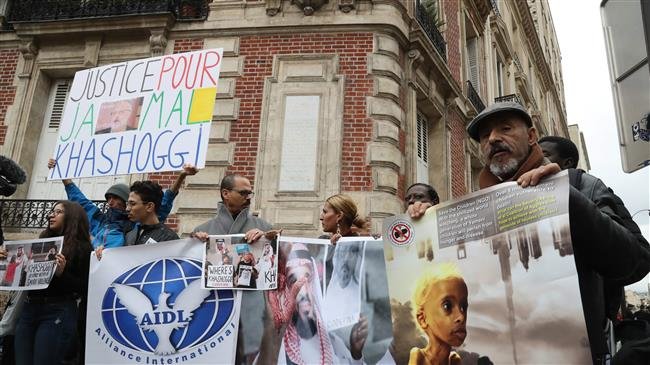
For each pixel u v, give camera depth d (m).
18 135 8.43
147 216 3.73
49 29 8.68
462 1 12.71
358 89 7.73
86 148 4.27
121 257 3.23
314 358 2.82
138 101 4.25
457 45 11.97
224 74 8.01
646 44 2.08
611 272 1.83
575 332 1.75
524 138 2.06
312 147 7.51
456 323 2.05
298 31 8.08
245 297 2.97
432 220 2.22
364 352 2.77
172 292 3.07
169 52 8.30
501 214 2.02
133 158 4.09
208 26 8.27
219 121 7.76
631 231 2.02
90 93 4.45
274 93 7.82
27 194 8.34
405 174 7.88
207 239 3.06
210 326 2.96
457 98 10.90
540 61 24.36
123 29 8.45
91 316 3.16
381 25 7.95
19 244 3.36
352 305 2.87
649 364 1.94
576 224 1.81
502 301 1.94
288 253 2.99
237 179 3.66
